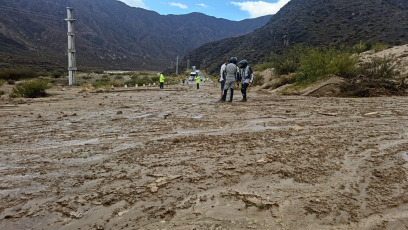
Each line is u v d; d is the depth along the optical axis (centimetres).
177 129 546
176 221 214
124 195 258
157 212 228
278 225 207
